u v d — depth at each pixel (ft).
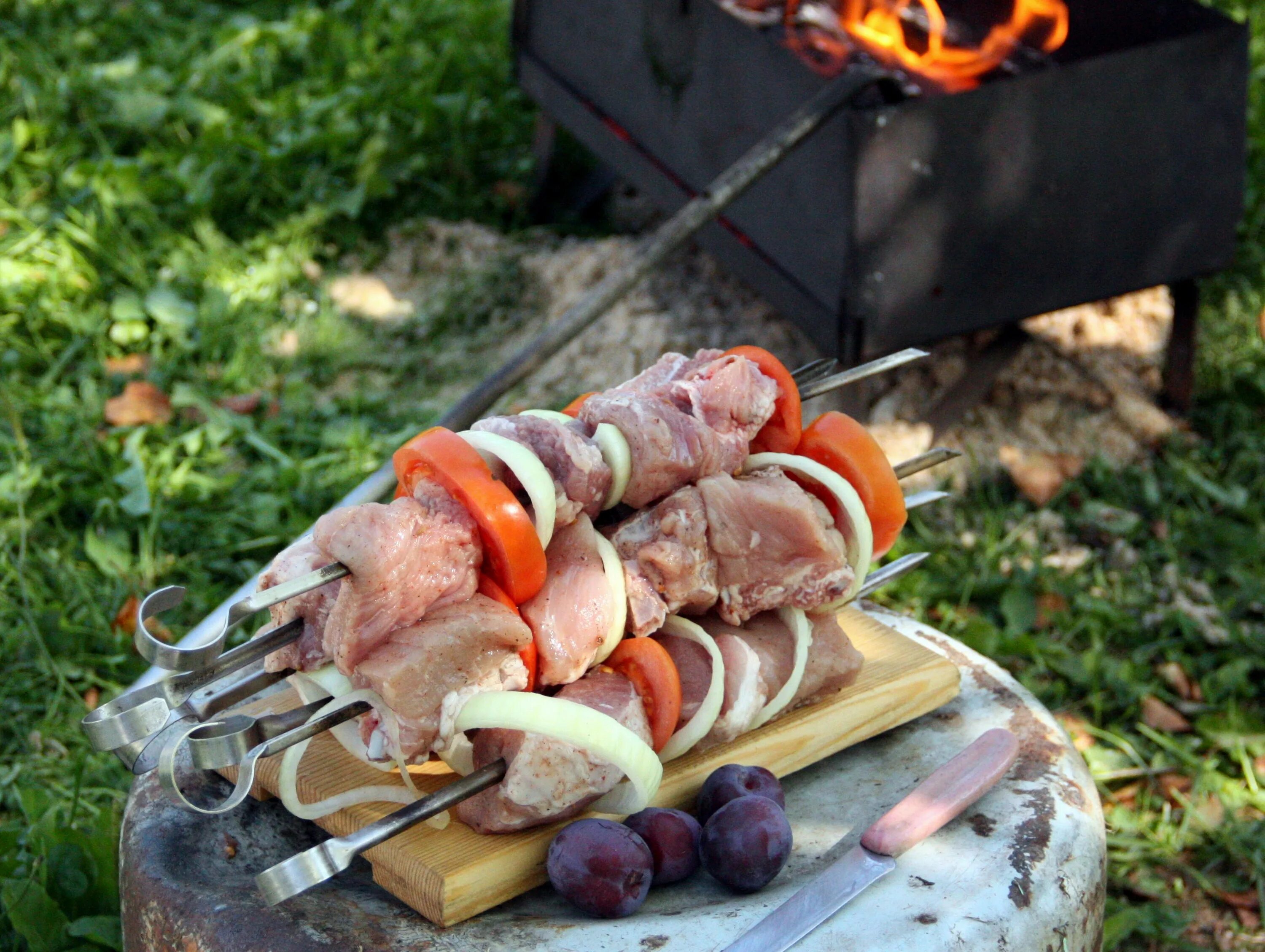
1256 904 9.46
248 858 6.01
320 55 19.54
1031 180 11.52
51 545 11.88
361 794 5.79
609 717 5.57
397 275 16.28
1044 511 12.98
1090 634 11.74
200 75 18.61
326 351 14.75
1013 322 12.25
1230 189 12.45
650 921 5.43
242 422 13.33
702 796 5.97
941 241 11.42
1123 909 9.34
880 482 6.51
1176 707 11.00
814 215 11.57
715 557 6.23
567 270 15.66
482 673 5.53
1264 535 12.74
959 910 5.40
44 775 9.64
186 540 12.06
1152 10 12.44
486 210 17.26
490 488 5.53
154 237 15.81
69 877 7.95
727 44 12.22
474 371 14.75
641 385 6.67
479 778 5.51
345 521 5.26
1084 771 6.52
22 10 20.01
